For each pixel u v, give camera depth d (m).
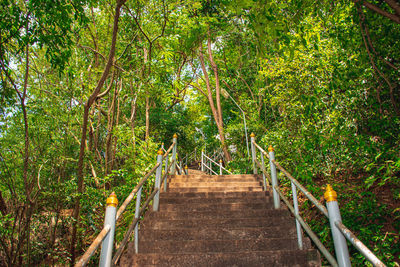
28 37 5.17
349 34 4.41
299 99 5.79
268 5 3.65
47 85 8.33
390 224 3.68
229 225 4.11
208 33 12.02
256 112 13.98
